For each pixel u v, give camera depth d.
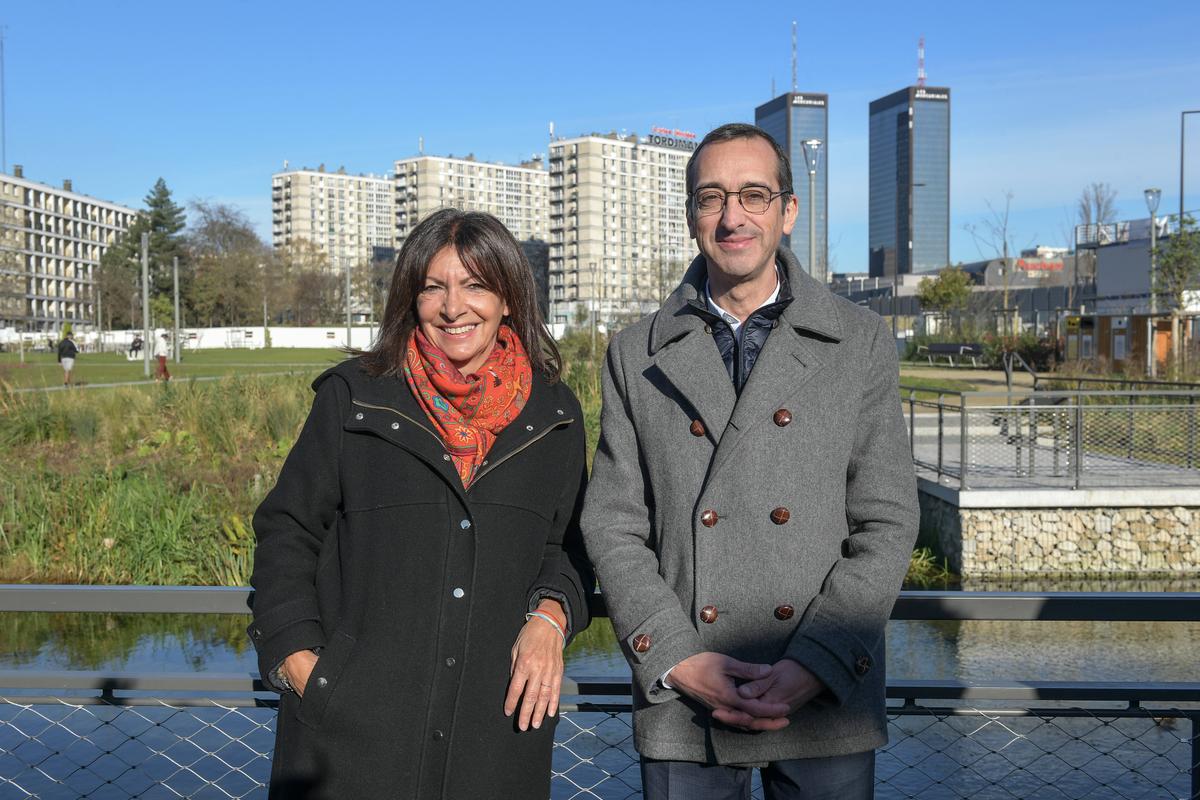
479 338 1.90
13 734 4.32
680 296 1.91
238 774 3.95
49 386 20.22
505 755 1.80
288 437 12.52
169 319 74.25
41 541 8.05
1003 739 4.16
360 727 1.74
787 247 1.96
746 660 1.75
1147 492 9.27
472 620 1.79
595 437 10.01
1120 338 24.39
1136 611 2.05
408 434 1.82
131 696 2.21
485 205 150.00
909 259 132.12
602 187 131.12
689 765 1.83
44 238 115.31
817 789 1.76
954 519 9.49
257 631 1.77
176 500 8.86
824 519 1.78
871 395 1.83
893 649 6.48
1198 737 2.16
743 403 1.79
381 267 86.81
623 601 1.78
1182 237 24.75
